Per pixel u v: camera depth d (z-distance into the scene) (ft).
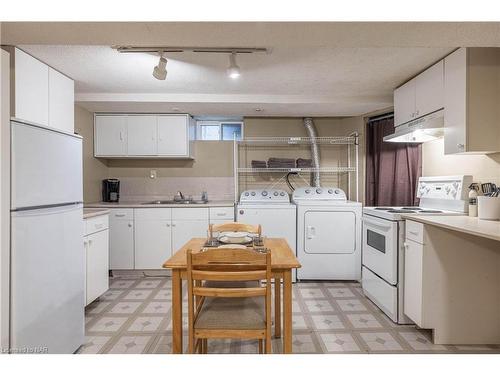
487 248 7.07
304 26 4.86
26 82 6.57
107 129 12.65
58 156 5.98
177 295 5.52
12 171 4.88
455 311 7.06
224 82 9.71
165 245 12.08
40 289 5.45
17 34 5.14
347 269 11.53
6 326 4.81
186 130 12.69
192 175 14.14
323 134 13.94
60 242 6.02
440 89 7.73
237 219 11.79
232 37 5.30
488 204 6.77
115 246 12.01
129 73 8.93
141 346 6.98
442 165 9.41
